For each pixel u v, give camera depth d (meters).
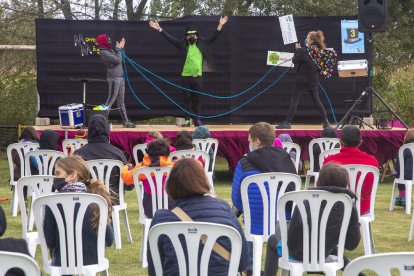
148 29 14.09
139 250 7.16
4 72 17.92
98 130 7.36
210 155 10.14
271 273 5.18
